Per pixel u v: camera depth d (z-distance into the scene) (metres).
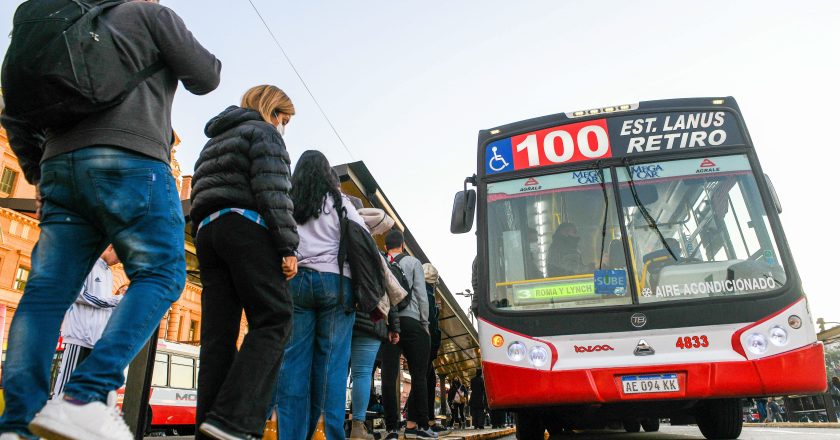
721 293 4.91
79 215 2.04
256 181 2.51
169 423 17.80
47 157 2.03
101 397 1.78
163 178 2.13
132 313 1.91
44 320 1.91
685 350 4.71
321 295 3.19
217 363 2.59
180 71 2.27
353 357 4.60
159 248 2.05
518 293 5.28
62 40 1.91
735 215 5.30
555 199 5.66
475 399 15.26
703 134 5.68
